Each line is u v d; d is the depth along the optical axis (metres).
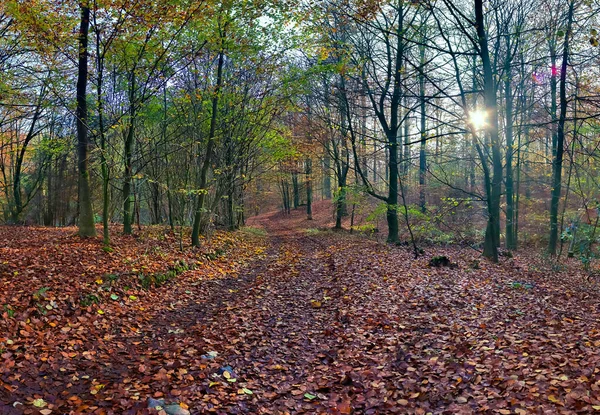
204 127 18.31
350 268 13.32
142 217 33.44
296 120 26.80
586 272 14.66
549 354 5.76
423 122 27.48
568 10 17.17
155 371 5.93
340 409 4.89
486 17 18.88
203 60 16.55
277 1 13.12
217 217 26.28
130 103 12.90
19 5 10.55
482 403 4.68
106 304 8.47
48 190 27.22
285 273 13.78
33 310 7.09
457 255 17.22
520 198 27.69
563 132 17.36
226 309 9.30
